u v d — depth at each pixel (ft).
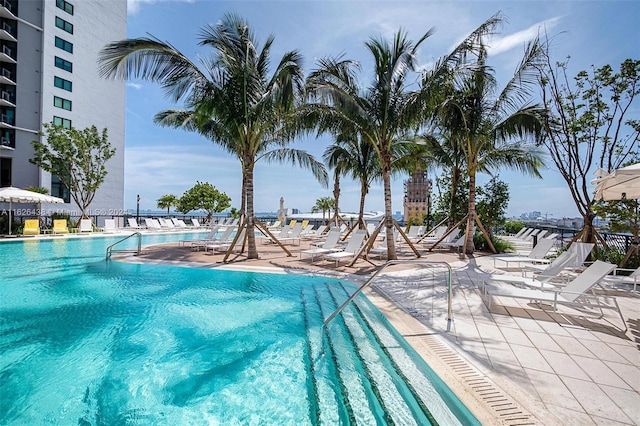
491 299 17.70
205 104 30.32
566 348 11.91
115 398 10.22
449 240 47.11
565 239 48.93
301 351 13.26
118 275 27.25
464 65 29.43
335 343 13.82
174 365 12.28
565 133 33.22
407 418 8.79
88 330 15.60
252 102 31.73
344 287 23.31
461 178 50.80
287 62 30.96
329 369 11.68
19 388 10.73
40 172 87.51
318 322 16.43
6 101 82.07
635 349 11.84
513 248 44.70
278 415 9.29
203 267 29.48
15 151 84.99
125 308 18.83
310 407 9.64
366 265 31.14
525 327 14.14
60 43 91.76
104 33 103.14
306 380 11.12
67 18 93.20
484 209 47.44
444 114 33.24
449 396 9.15
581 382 9.50
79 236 55.62
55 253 38.78
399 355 11.94
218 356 12.97
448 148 47.52
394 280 24.48
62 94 92.02
